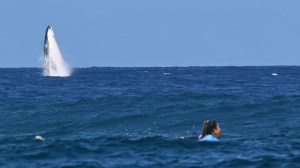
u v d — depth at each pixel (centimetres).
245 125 10894
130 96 16600
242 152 7338
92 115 12469
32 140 8525
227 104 13525
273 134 9275
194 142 7869
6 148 7812
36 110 13450
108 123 11581
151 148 7669
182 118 11931
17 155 7350
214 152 7338
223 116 12050
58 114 12762
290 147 7700
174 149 7562
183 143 7844
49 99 16612
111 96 16725
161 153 7350
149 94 18625
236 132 10044
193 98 15400
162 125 11194
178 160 6925
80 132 10512
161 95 17112
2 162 6988
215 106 13262
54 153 7431
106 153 7431
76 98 16800
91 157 7194
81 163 6831
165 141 7988
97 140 8256
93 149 7662
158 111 12738
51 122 11731
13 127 11250
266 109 12706
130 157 7169
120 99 15375
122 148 7694
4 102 15550
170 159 6994
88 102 14688
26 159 7125
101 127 11175
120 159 7056
